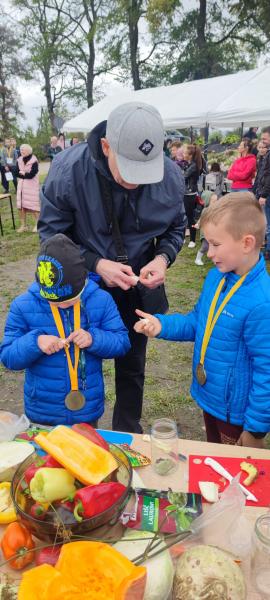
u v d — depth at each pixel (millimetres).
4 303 5086
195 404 3121
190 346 4012
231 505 981
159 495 1092
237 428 1785
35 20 30844
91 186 1749
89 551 792
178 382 3416
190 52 28562
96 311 1764
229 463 1244
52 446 903
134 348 2170
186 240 7699
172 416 2986
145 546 881
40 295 1677
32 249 7395
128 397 2326
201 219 1631
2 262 6738
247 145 7129
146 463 1230
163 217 1889
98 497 828
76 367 1703
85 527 834
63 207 1813
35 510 861
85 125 12711
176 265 6348
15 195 13086
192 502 1070
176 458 1220
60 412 1791
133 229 1885
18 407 3164
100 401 1840
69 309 1675
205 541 946
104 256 1875
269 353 1547
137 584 737
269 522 905
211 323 1679
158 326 1755
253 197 1549
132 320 2080
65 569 771
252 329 1559
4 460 1115
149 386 3361
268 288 1566
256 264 1583
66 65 32031
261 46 27891
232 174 6816
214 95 9320
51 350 1629
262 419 1585
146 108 1551
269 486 1160
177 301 4992
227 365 1664
